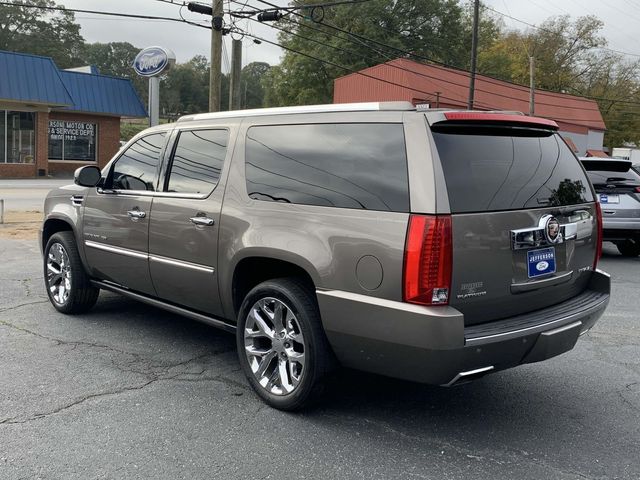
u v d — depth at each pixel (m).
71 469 3.14
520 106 43.34
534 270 3.64
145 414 3.83
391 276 3.27
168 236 4.66
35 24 72.25
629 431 3.80
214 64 17.64
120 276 5.27
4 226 13.06
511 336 3.35
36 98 30.72
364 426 3.77
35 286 7.27
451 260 3.19
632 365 5.05
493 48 58.88
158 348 5.11
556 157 4.07
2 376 4.39
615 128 65.38
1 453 3.29
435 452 3.46
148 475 3.11
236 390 4.27
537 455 3.45
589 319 3.92
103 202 5.35
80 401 3.99
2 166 31.61
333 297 3.51
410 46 48.72
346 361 3.63
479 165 3.48
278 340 3.94
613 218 10.02
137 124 67.94
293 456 3.36
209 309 4.52
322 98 48.00
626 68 65.00
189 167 4.66
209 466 3.22
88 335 5.41
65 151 35.00
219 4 17.41
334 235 3.54
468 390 4.44
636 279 8.98
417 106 3.54
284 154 4.02
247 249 3.98
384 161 3.46
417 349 3.21
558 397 4.34
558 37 64.31
